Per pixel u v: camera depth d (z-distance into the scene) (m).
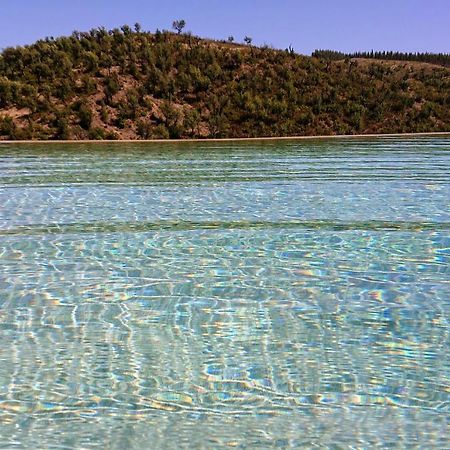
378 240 4.97
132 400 2.50
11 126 16.89
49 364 2.82
